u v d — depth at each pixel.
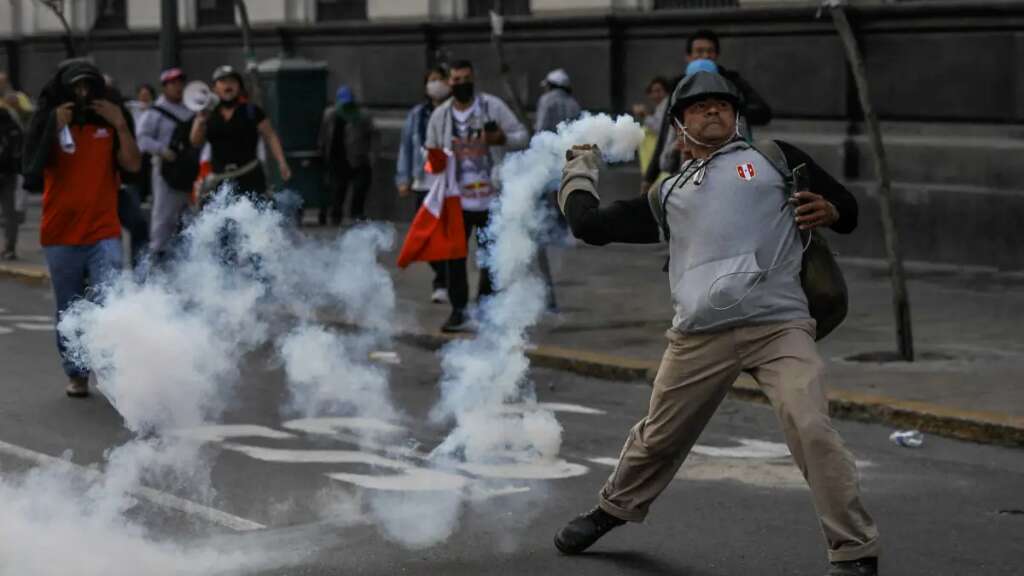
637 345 24.58
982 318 26.33
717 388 12.49
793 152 12.42
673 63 38.22
